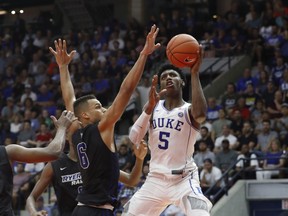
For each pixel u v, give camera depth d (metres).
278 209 16.72
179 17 25.81
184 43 8.10
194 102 8.15
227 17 25.12
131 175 8.52
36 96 23.91
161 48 24.00
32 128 21.59
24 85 24.92
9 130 22.16
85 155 7.51
